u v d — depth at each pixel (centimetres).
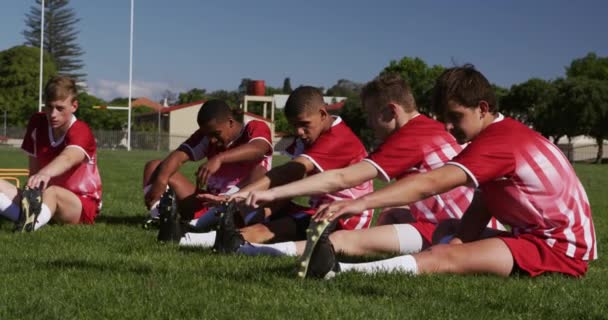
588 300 380
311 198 595
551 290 399
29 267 434
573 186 436
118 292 367
